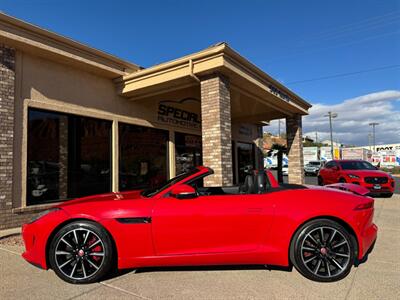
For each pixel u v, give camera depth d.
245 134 16.77
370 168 12.72
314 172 35.06
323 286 3.39
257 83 9.05
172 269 3.90
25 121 6.91
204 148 7.79
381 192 11.45
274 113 13.77
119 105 9.31
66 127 7.93
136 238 3.57
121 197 4.21
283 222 3.63
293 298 3.11
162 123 10.87
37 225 3.64
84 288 3.38
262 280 3.55
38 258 3.61
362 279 3.58
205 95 7.88
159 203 3.70
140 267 3.69
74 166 8.05
